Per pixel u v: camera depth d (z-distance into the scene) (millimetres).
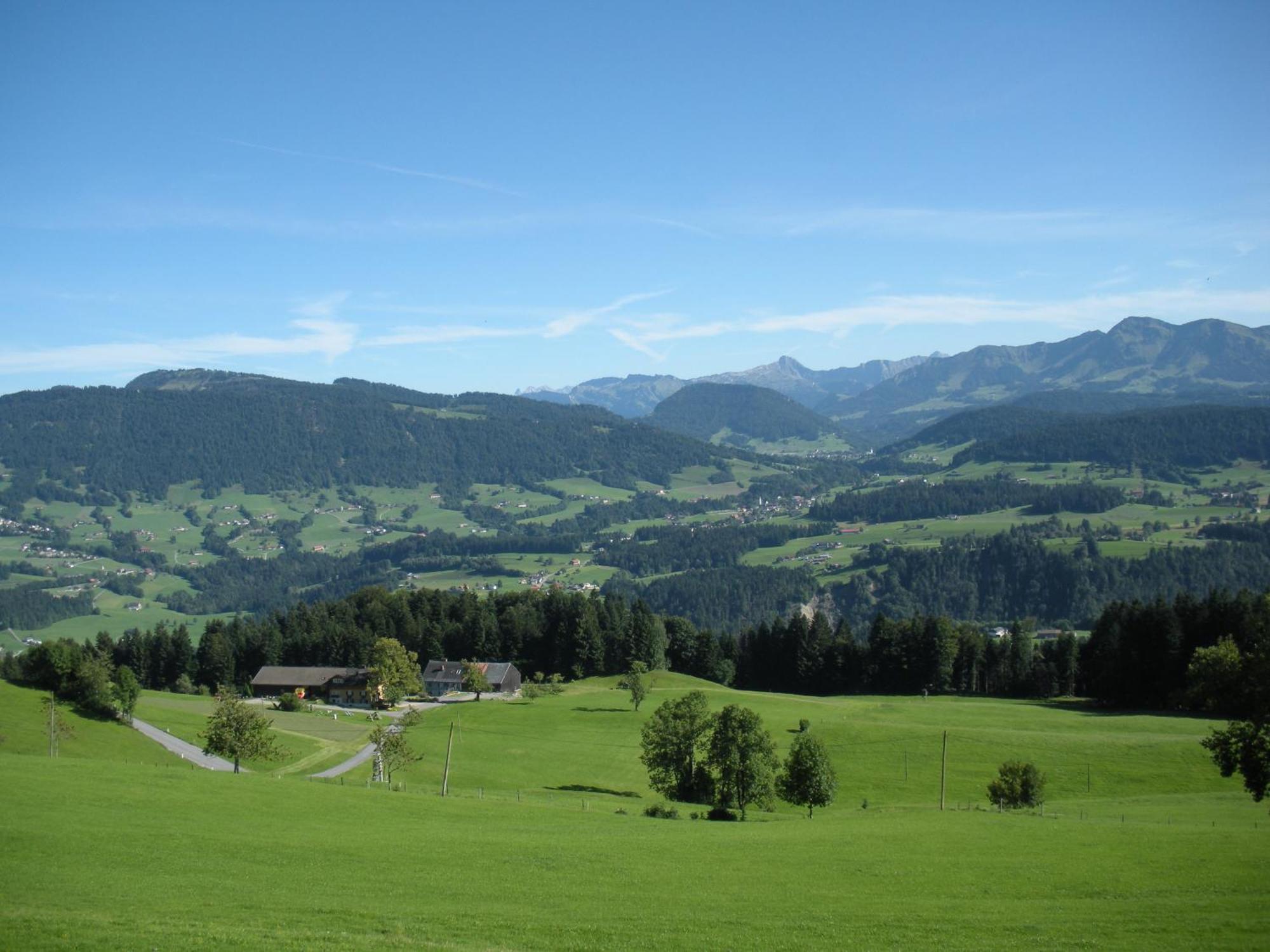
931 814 70875
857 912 40781
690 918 39406
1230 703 80938
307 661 176250
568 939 35781
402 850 50000
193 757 88625
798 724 113875
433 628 182875
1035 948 35719
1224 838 58219
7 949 30031
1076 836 58781
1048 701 148500
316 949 31953
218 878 42062
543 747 105750
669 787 81625
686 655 183250
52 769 63500
